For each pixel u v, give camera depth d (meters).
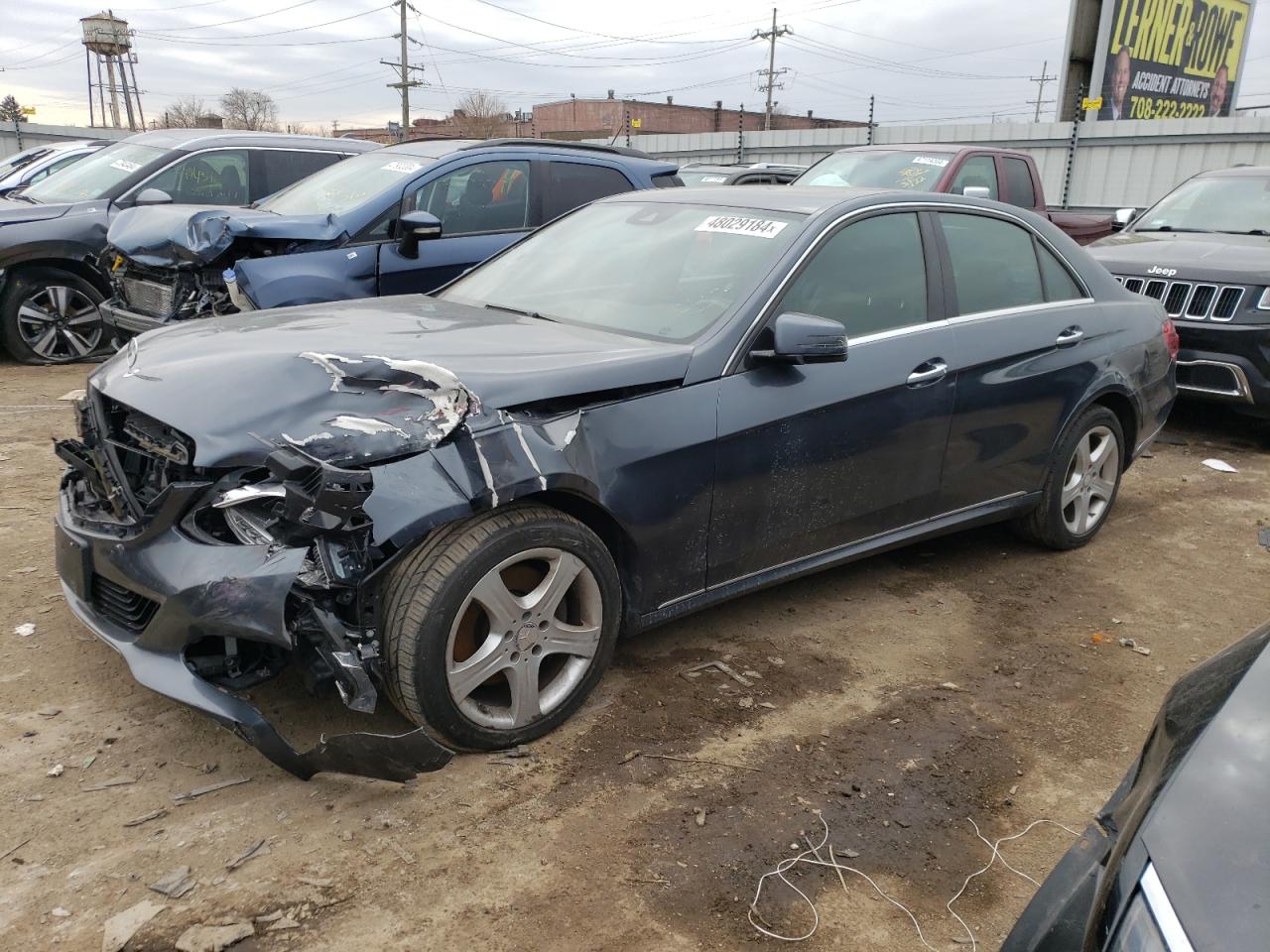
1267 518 5.73
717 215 4.05
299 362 2.85
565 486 2.90
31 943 2.23
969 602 4.38
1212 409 8.61
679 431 3.21
